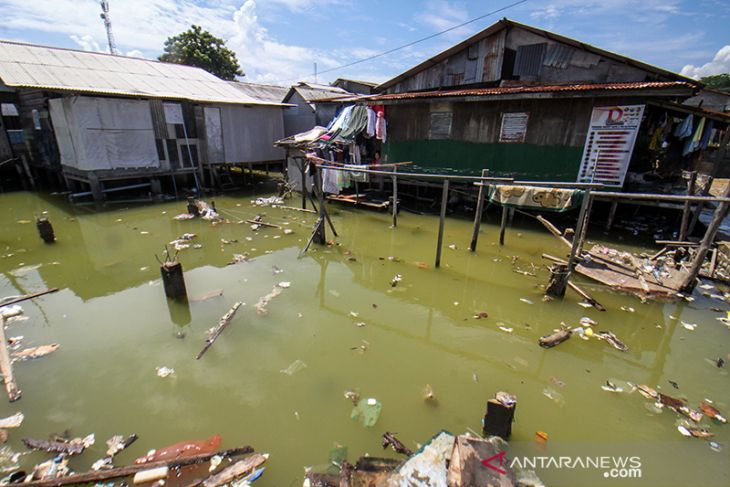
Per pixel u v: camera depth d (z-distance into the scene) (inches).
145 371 162.4
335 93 823.1
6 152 591.2
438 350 182.9
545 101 379.9
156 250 315.3
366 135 527.5
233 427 133.8
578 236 225.3
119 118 465.7
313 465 118.9
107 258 295.3
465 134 441.7
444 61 501.7
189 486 110.7
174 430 132.3
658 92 308.8
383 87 562.6
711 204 504.7
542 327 205.8
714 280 261.3
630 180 388.8
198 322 201.3
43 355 171.5
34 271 269.7
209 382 156.1
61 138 481.7
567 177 387.2
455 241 349.4
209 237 351.9
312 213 449.4
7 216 412.5
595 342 191.2
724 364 175.5
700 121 387.9
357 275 273.6
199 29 1156.5
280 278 262.7
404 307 227.3
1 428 132.0
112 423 135.0
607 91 327.0
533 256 311.0
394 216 392.2
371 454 123.2
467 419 139.0
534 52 428.1
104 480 111.9
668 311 222.5
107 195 524.1
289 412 140.9
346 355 176.4
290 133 793.6
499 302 233.6
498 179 245.4
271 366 166.9
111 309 215.0
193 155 553.6
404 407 144.2
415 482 103.3
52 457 121.6
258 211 458.3
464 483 101.3
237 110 585.6
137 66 566.3
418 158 488.4
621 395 153.5
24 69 427.5
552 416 141.3
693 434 133.4
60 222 392.8
